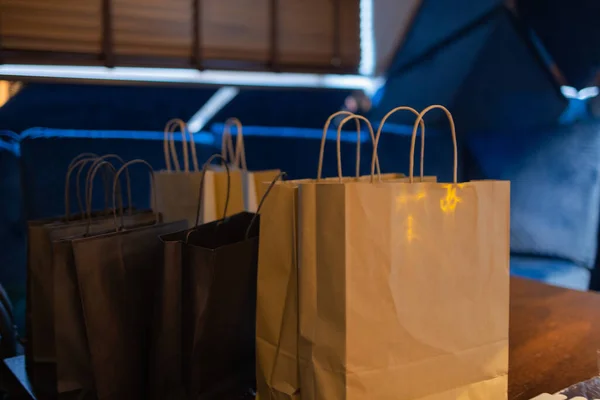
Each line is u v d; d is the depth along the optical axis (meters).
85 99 1.74
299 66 2.02
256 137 2.07
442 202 0.70
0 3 1.50
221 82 1.89
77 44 1.63
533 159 2.20
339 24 2.07
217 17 1.83
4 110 1.64
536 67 2.06
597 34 1.83
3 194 1.60
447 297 0.72
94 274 0.76
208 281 0.74
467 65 2.13
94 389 0.78
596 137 1.98
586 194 2.02
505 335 0.77
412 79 2.22
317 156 2.19
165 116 1.95
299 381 0.73
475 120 2.38
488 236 0.75
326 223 0.66
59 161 1.67
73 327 0.78
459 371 0.73
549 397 0.76
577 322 1.12
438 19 1.98
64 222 0.92
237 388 0.83
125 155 1.78
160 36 1.75
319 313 0.68
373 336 0.67
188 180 1.18
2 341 1.01
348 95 2.22
